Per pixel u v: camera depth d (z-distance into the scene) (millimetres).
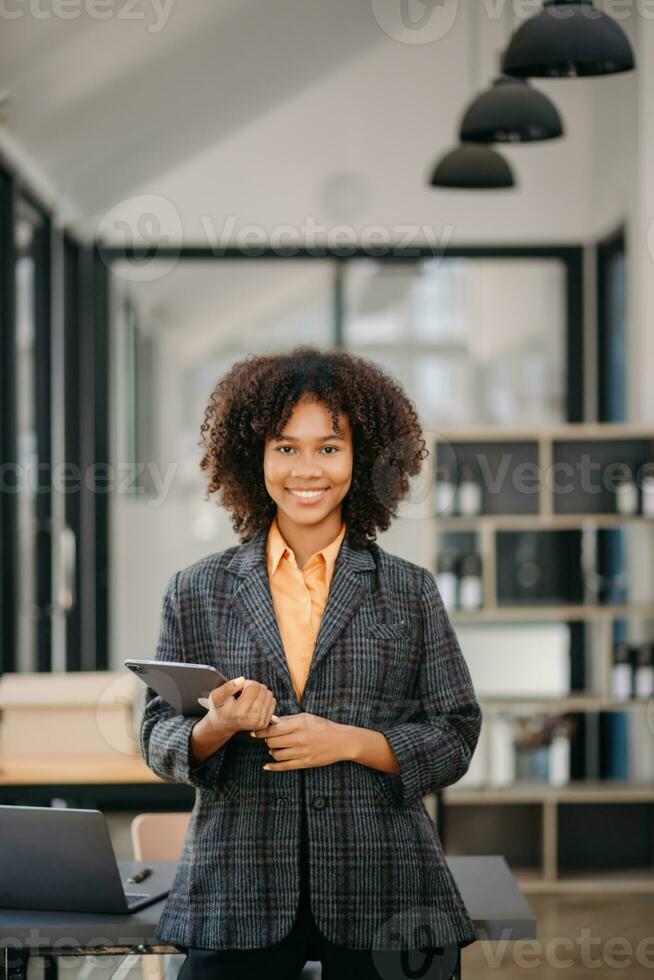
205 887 2092
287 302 7035
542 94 4535
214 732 2031
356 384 2201
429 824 2172
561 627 6441
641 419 6078
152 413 7051
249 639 2139
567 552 6262
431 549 5875
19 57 4078
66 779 4215
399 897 2080
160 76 4906
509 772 5992
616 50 3322
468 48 6898
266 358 2275
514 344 7020
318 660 2113
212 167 6930
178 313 7008
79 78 4500
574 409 6988
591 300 6977
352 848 2072
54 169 5543
